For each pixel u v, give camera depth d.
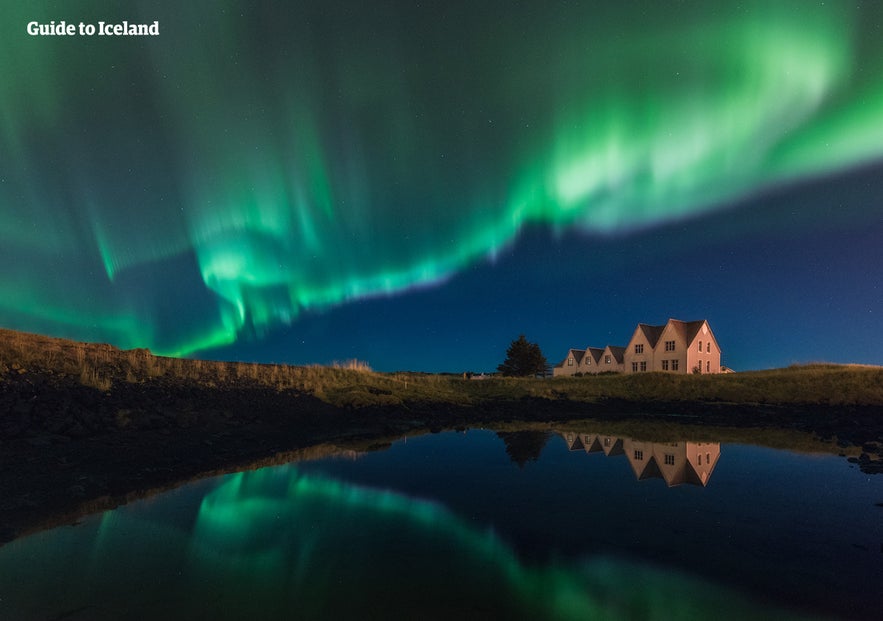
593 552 6.09
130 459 10.65
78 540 6.36
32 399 12.05
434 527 7.05
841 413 24.55
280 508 7.99
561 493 9.09
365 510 7.91
